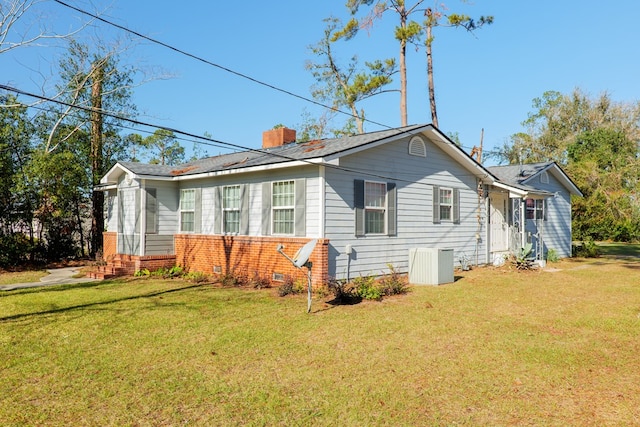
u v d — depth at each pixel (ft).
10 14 51.42
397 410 15.39
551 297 35.50
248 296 36.40
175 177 52.31
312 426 14.25
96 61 72.02
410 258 43.50
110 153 79.87
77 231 72.13
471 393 16.80
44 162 60.49
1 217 64.34
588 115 146.92
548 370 19.11
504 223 62.08
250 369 19.44
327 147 43.52
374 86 80.69
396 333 24.99
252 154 55.26
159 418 14.83
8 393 16.94
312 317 28.81
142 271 49.88
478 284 41.91
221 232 48.29
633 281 43.57
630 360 20.39
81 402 16.08
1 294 38.83
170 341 23.54
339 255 39.24
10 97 62.28
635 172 108.27
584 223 112.06
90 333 25.20
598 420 14.57
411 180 46.73
